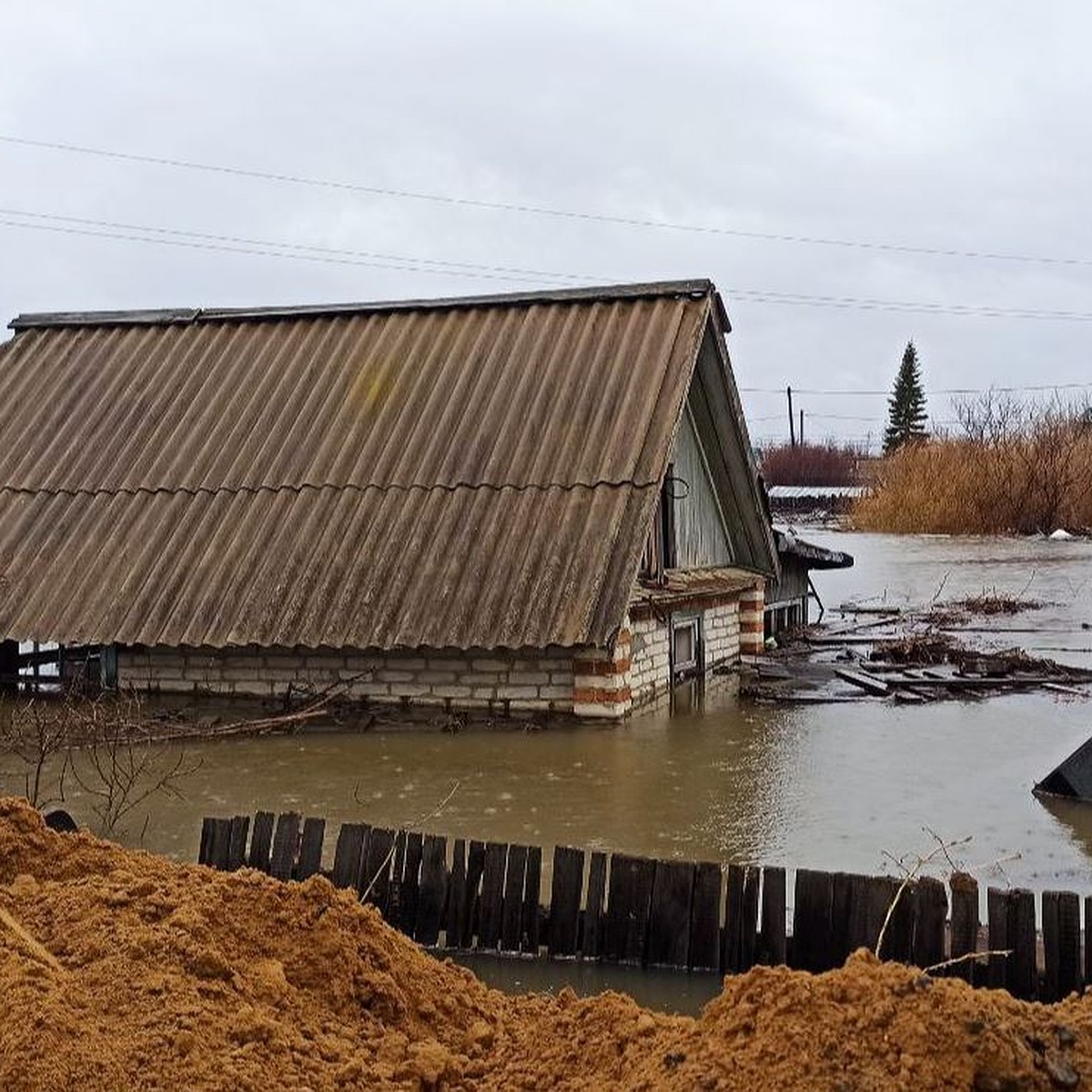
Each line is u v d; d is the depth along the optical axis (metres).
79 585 14.99
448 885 7.67
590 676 13.66
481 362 16.70
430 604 13.76
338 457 15.79
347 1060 4.84
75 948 5.30
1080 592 28.89
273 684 14.54
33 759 12.23
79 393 17.89
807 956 6.87
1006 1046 4.13
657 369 15.46
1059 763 11.95
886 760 12.07
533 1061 5.00
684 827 9.73
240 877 5.95
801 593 23.66
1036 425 52.59
